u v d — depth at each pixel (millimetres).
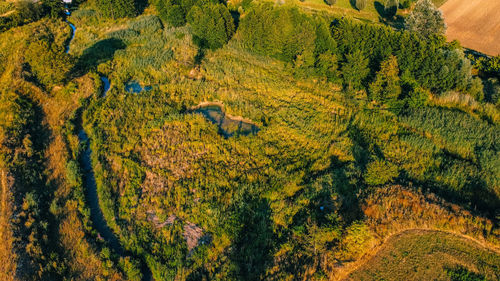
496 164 28734
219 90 41469
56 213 27188
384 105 37625
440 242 23641
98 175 30359
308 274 22234
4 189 27828
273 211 27328
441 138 32750
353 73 40219
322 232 24109
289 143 33938
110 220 26984
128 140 34156
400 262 22719
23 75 40312
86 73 44219
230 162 31875
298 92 41781
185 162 31969
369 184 28250
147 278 24156
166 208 28062
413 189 26984
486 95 36625
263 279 22766
